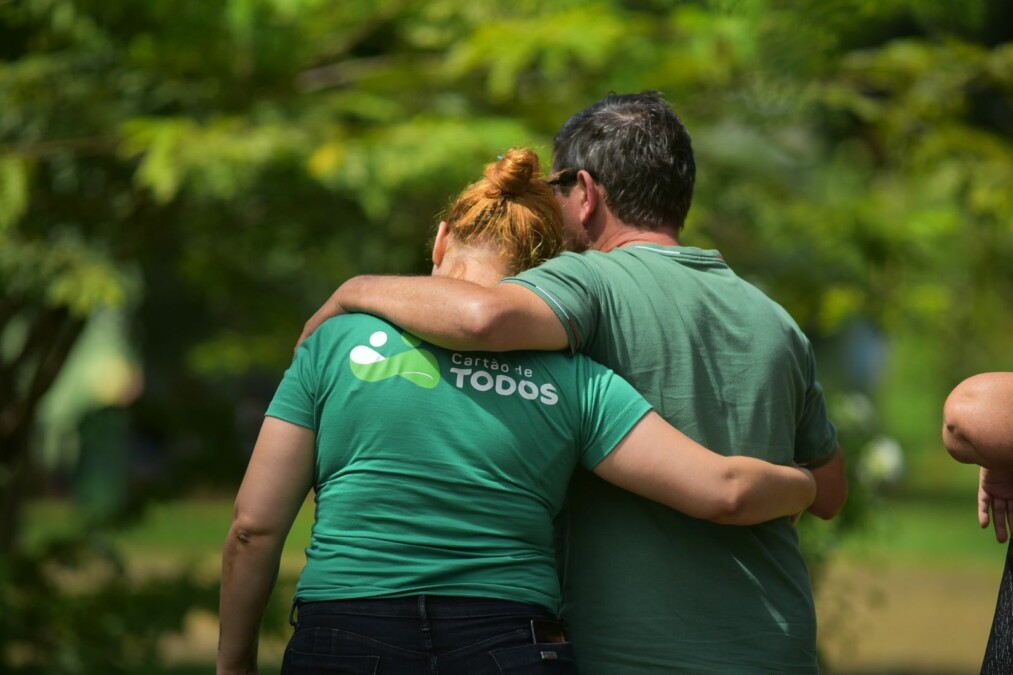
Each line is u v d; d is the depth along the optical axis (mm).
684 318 8602
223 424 24203
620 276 8617
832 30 18062
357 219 21609
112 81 19266
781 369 8820
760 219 22141
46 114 18984
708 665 8305
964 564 53344
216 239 23172
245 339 26344
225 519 56875
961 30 26328
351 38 21094
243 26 17406
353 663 7613
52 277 18922
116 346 64812
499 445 7887
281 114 18984
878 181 23531
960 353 36281
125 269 22078
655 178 9078
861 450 23859
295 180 19109
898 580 48219
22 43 19766
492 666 7621
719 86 20156
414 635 7641
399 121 19641
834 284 22141
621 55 18719
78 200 20406
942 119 21250
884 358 74312
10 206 17625
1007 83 21312
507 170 8734
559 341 8195
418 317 7945
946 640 35938
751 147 23641
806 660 8664
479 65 19844
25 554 21484
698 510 8133
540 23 18141
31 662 20359
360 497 7832
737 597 8445
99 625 20469
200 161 17203
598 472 8250
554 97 20766
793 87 19484
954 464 82125
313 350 8195
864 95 23047
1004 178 20516
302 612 7945
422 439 7840
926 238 21297
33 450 26125
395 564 7727
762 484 8234
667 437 8164
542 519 8039
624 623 8336
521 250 8688
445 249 8922
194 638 33781
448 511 7812
